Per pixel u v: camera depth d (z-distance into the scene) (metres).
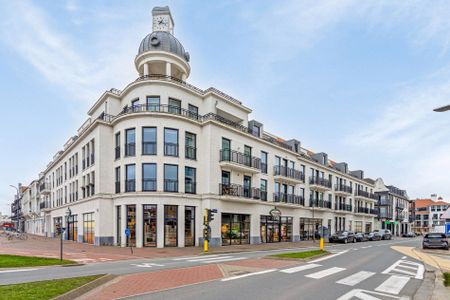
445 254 18.56
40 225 48.81
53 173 40.91
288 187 32.81
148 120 22.20
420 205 87.88
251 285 8.49
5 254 15.29
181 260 14.63
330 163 47.62
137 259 15.09
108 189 23.78
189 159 23.36
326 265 12.79
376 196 60.94
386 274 10.62
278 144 31.98
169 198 21.83
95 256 15.95
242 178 26.69
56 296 6.45
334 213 41.22
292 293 7.59
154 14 27.80
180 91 24.20
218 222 23.67
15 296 6.32
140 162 21.88
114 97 25.41
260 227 28.12
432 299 7.09
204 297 7.13
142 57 25.25
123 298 6.95
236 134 26.48
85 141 27.27
